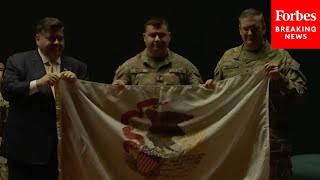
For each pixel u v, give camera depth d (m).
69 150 3.90
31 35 6.33
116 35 6.33
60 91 3.86
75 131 3.90
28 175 3.89
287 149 4.25
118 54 6.34
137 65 4.34
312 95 6.48
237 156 4.00
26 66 3.90
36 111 3.86
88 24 6.32
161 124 4.03
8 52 6.33
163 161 4.01
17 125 3.86
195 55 6.37
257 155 3.96
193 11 6.35
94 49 6.34
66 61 4.03
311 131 6.55
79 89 3.91
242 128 3.98
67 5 6.31
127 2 6.33
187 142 4.02
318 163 5.36
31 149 3.84
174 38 6.37
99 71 6.35
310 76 6.43
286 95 4.15
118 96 4.00
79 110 3.92
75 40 6.34
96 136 3.96
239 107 3.98
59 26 3.87
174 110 4.03
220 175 4.02
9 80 3.83
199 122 4.04
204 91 4.03
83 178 3.93
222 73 4.41
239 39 6.32
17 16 6.32
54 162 3.91
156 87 4.02
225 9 6.33
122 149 3.99
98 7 6.32
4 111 5.05
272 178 4.21
